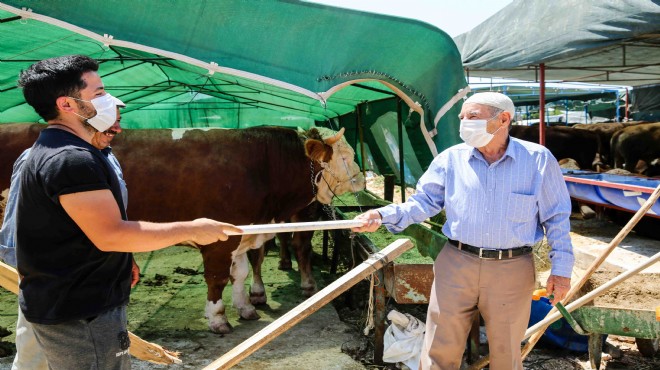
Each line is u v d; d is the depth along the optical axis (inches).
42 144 85.2
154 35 159.0
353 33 170.6
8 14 159.8
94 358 87.0
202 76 234.4
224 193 205.0
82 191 81.1
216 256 203.0
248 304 222.1
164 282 272.4
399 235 255.1
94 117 88.1
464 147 129.5
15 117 317.4
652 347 186.5
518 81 736.3
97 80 88.9
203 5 159.8
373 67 177.3
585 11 367.2
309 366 178.7
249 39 164.9
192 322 217.9
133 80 284.2
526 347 146.3
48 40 189.5
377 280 181.0
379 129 277.7
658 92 831.1
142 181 198.7
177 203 202.7
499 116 120.9
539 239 128.2
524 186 122.3
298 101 258.7
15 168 108.2
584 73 650.2
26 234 85.1
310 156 217.8
